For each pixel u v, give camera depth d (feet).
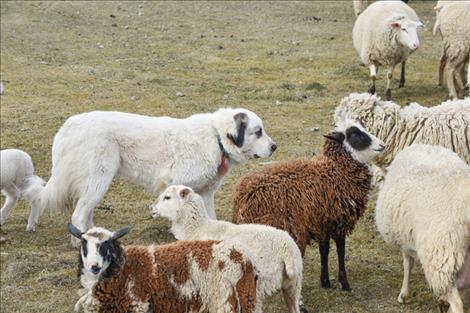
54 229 36.65
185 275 22.35
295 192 26.94
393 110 32.24
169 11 84.28
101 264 21.72
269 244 23.95
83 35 74.49
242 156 32.19
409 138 31.91
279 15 82.89
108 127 32.37
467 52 50.26
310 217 27.02
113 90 58.03
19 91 57.88
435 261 23.70
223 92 57.11
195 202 25.95
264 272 23.67
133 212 37.88
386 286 29.19
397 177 26.20
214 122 32.24
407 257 27.55
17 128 49.52
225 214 36.60
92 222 33.71
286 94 56.03
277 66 64.13
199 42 72.28
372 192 38.45
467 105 31.99
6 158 35.63
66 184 32.73
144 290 22.18
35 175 40.73
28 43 71.31
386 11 53.98
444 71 58.59
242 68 63.67
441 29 50.98
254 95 56.13
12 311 28.35
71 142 32.42
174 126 32.42
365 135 27.55
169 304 22.40
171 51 69.26
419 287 28.84
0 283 30.71
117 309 22.25
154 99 55.42
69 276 30.96
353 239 33.63
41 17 79.87
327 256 28.86
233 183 40.29
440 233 23.58
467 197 23.53
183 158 31.96
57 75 62.18
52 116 51.83
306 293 28.78
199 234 25.54
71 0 87.66
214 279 22.25
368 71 61.57
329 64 64.18
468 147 31.30
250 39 73.31
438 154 26.50
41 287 30.19
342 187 27.40
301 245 27.04
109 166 32.30
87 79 61.00
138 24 78.84
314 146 45.09
